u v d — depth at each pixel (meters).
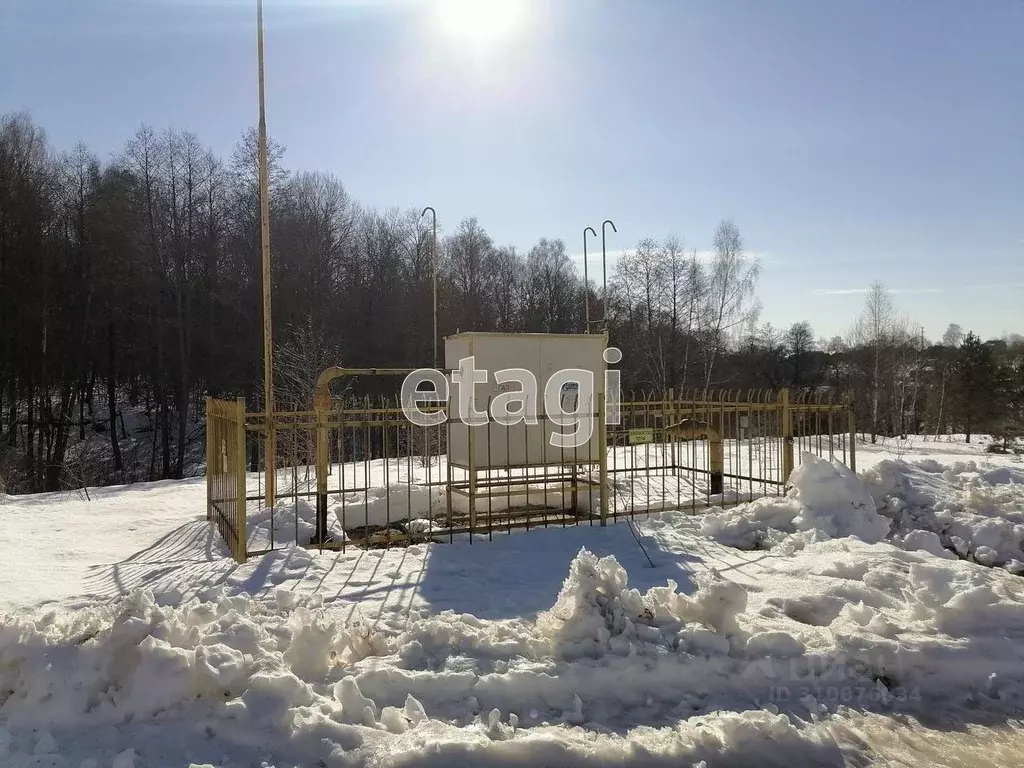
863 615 5.33
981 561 7.70
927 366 42.41
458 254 47.16
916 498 8.98
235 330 36.28
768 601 5.77
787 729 3.98
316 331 29.72
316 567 6.71
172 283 36.12
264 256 9.84
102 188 36.06
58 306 33.81
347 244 40.66
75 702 3.87
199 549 7.62
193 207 37.12
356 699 3.98
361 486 11.34
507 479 8.88
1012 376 37.94
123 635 4.12
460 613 5.56
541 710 4.22
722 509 9.38
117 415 38.31
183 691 3.95
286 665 4.36
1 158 32.06
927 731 4.16
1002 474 9.91
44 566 6.89
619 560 7.14
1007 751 3.98
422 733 3.80
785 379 49.50
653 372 37.00
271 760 3.56
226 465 8.16
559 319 48.09
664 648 4.66
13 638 4.06
